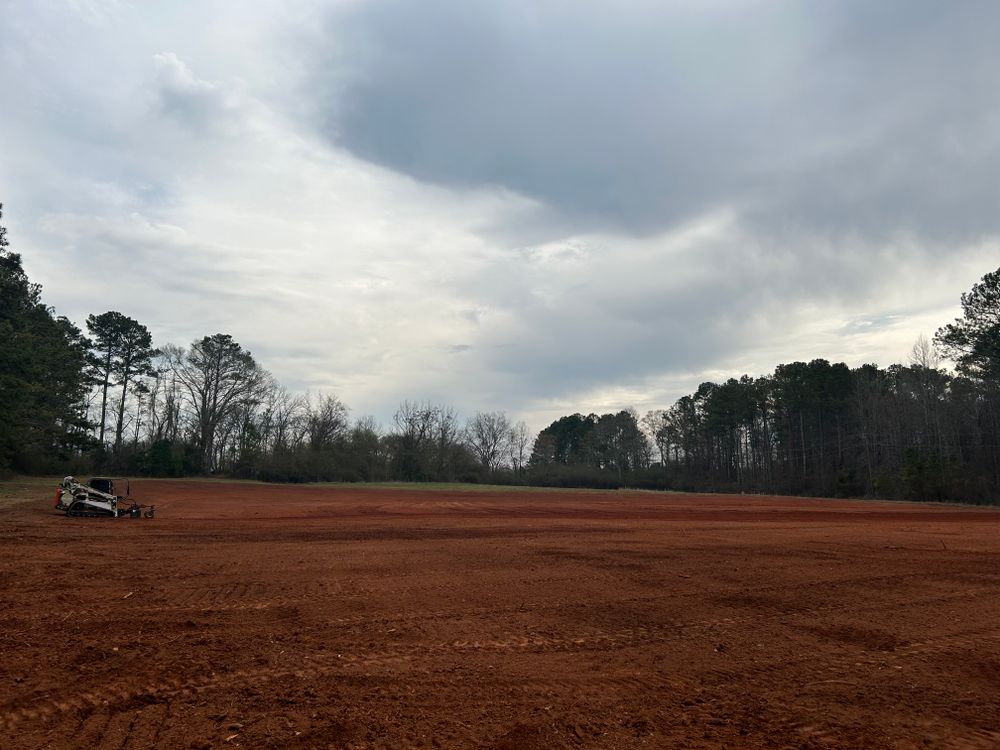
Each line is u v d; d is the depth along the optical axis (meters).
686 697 5.65
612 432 129.75
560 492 66.94
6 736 4.57
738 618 8.66
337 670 6.20
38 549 14.33
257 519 24.78
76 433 59.66
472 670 6.30
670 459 122.25
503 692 5.69
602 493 67.44
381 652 6.85
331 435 82.88
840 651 7.15
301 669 6.21
